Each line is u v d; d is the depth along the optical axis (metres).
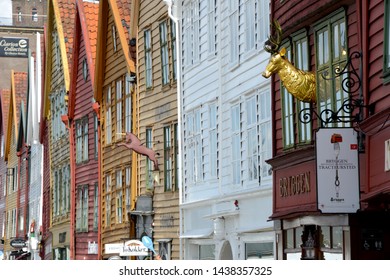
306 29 22.19
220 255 30.31
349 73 18.56
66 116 49.50
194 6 32.97
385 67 17.11
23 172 71.06
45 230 59.47
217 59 30.58
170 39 35.38
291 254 24.02
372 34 18.06
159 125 36.31
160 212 36.00
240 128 28.42
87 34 46.34
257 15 26.83
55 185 54.97
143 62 38.06
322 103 21.02
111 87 42.50
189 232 33.16
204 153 32.03
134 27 38.97
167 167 35.56
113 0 40.81
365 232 20.00
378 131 17.33
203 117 32.19
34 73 65.56
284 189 23.70
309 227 22.61
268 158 26.03
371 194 17.27
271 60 20.97
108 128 43.06
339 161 18.12
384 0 17.20
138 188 38.41
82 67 47.50
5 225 78.38
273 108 24.70
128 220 38.81
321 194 18.05
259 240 26.97
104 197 43.56
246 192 27.44
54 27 54.03
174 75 35.00
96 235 45.00
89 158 46.56
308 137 22.00
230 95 29.38
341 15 20.11
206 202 31.38
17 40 98.44
